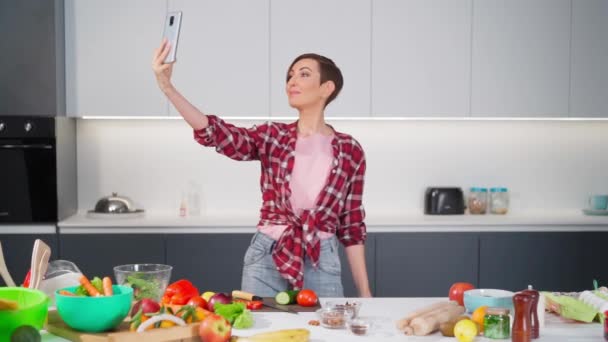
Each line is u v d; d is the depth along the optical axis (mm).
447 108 4023
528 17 4016
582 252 3949
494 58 4020
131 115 3957
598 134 4402
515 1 4012
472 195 4246
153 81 3951
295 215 2422
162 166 4301
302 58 2477
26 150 3764
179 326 1567
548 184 4402
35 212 3779
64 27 3916
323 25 3963
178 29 2164
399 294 3889
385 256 3879
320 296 2424
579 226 3953
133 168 4285
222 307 1729
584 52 4039
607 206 4230
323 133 2508
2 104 3768
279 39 3957
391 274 3887
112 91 3945
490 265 3916
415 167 4363
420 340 1636
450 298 1987
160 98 3965
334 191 2436
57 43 3805
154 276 1796
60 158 3863
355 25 3973
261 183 2508
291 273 2369
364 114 4004
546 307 1935
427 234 3887
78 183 4258
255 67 3959
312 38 3965
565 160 4402
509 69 4027
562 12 4023
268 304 1963
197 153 4309
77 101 3939
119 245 3797
